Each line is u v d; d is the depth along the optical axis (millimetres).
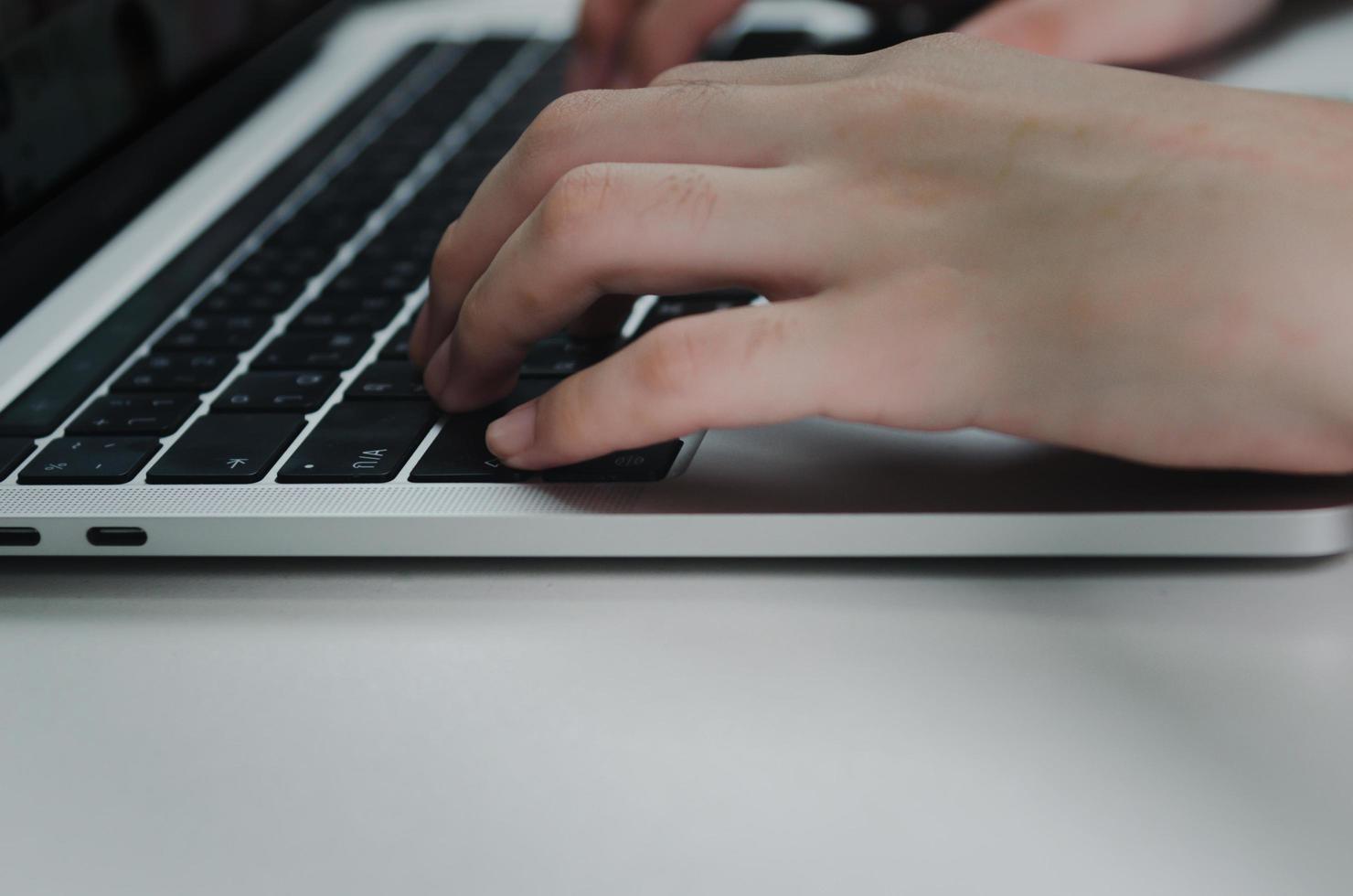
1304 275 331
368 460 387
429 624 341
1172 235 342
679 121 403
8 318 514
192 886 260
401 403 425
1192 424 339
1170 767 274
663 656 321
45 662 336
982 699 299
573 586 354
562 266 379
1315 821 258
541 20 883
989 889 247
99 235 587
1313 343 328
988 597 338
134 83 625
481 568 365
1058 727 288
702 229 374
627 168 384
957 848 257
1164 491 345
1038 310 347
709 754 286
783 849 259
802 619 333
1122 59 624
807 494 355
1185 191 347
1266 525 332
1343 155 349
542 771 285
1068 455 366
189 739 303
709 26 662
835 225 369
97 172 589
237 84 733
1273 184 344
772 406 355
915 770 278
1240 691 296
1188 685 299
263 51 764
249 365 459
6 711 317
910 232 364
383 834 270
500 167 424
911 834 261
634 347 363
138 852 270
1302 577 338
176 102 664
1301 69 617
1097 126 365
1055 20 619
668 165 384
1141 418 341
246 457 392
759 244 372
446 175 633
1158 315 337
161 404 433
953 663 312
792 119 393
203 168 673
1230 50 656
